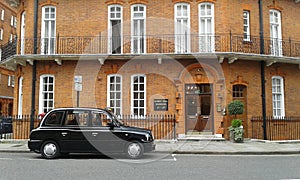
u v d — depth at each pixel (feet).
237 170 25.55
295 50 55.11
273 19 55.26
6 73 106.52
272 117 50.65
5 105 105.81
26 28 53.52
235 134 45.85
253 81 51.11
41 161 30.22
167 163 29.17
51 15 53.36
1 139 47.96
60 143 31.94
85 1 52.70
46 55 48.70
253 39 52.08
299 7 57.62
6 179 21.86
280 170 25.67
